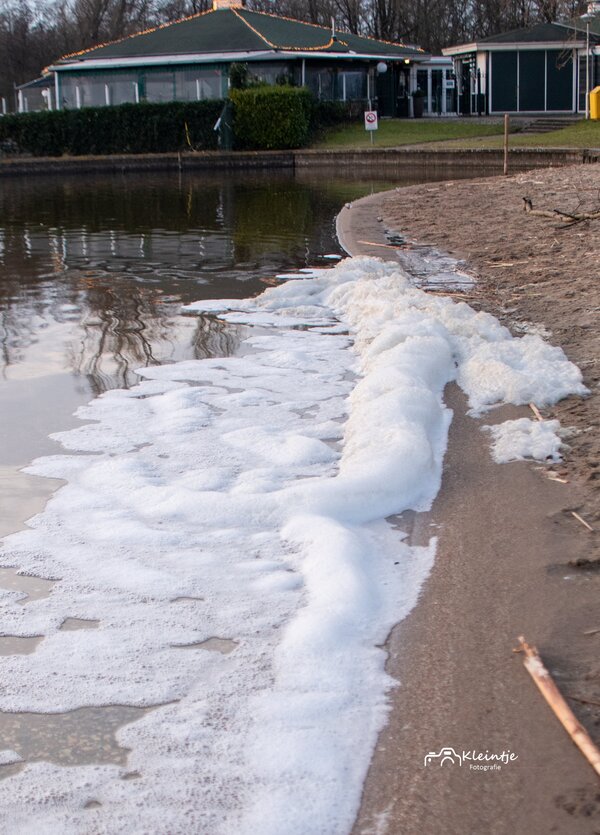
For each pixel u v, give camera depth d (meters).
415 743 2.62
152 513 4.14
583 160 25.34
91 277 10.68
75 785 2.49
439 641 3.10
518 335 6.94
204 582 3.53
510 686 2.84
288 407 5.66
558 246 10.84
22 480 4.61
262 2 60.62
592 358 6.20
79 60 38.47
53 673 2.98
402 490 4.19
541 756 2.54
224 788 2.46
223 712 2.76
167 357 7.05
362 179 25.20
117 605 3.38
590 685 2.81
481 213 14.45
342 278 9.34
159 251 12.66
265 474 4.52
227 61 36.50
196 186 24.53
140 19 61.72
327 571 3.50
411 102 41.62
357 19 57.88
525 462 4.56
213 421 5.45
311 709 2.76
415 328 6.64
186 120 34.44
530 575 3.49
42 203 20.52
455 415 5.33
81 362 6.98
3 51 56.75
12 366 6.94
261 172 29.30
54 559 3.75
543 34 38.59
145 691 2.88
